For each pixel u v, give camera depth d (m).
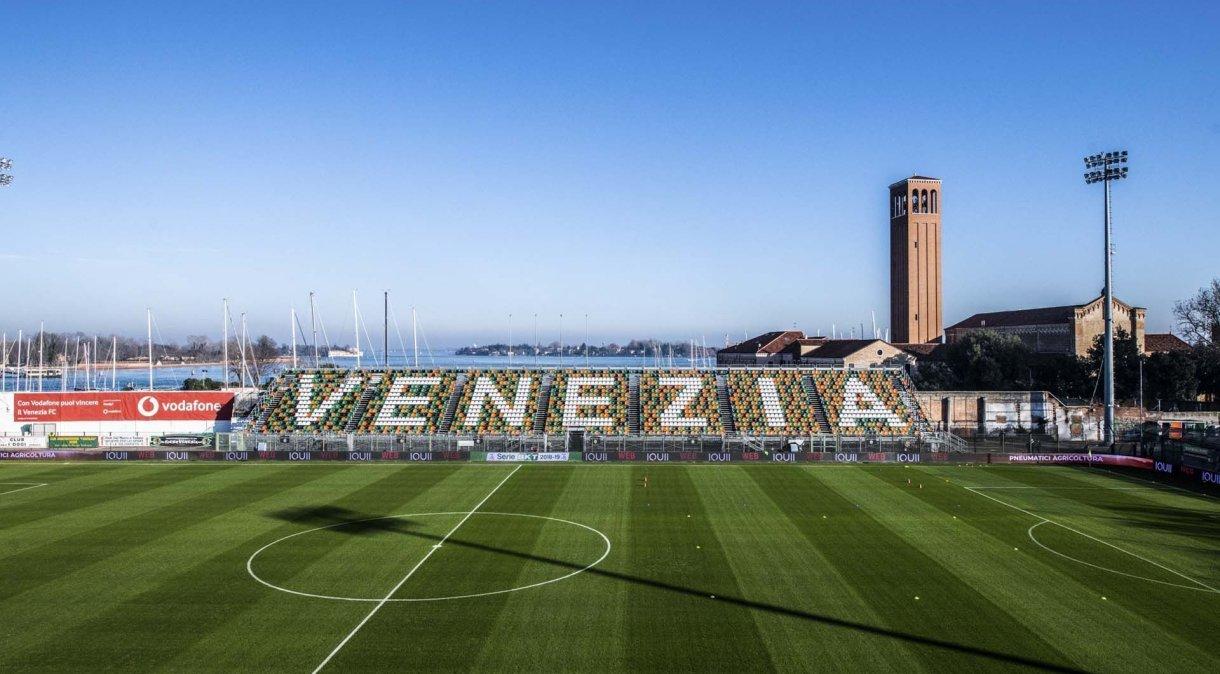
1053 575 34.09
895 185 166.25
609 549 38.38
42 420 82.12
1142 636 27.30
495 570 34.91
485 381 85.44
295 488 54.50
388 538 40.53
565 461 67.12
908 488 54.44
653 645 26.55
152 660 25.34
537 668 24.72
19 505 48.66
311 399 82.81
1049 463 65.88
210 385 120.25
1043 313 127.00
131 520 44.50
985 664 25.06
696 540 40.09
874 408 81.62
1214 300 103.56
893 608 30.02
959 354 105.06
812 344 138.12
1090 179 73.81
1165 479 58.41
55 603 30.66
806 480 57.59
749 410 81.06
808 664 25.05
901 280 164.12
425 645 26.58
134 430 82.81
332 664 25.02
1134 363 95.25
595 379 85.94
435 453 67.94
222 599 31.12
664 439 73.69
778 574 34.28
